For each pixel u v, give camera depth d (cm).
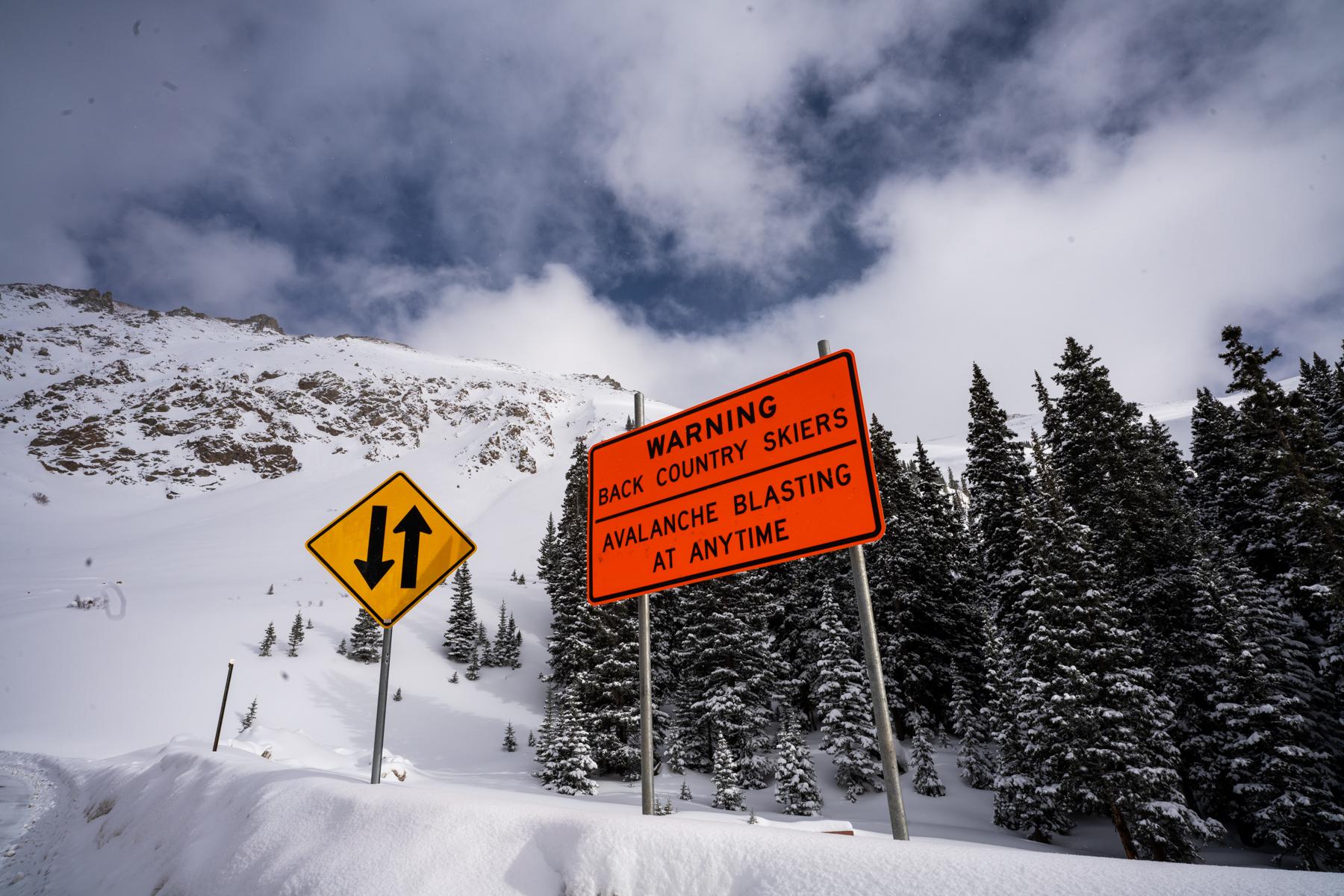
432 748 5344
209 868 454
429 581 627
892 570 3819
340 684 6594
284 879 376
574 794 3738
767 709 4244
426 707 6169
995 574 3266
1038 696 2291
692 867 269
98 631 7694
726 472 463
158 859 549
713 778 3653
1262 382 2512
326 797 451
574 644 4694
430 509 655
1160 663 2553
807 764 3231
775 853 256
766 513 433
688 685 4288
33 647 7156
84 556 15050
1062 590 2373
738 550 440
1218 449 3678
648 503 507
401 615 614
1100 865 202
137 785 891
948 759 3566
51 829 1091
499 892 304
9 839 1070
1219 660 2316
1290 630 2512
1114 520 2792
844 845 248
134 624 7956
